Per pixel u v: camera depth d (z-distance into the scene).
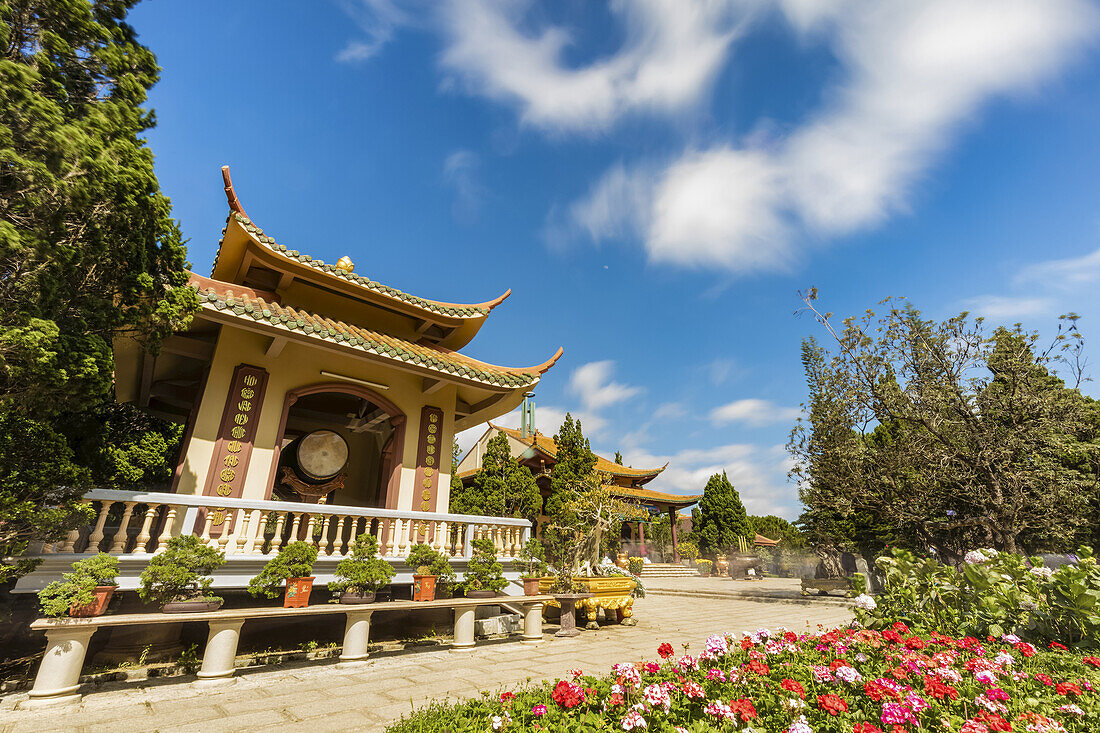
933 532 17.25
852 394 17.80
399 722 4.41
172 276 6.82
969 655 5.55
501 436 16.89
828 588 18.28
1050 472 14.14
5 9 4.92
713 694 4.47
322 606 6.75
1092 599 6.02
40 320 4.69
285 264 10.20
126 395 11.72
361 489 13.70
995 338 15.43
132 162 5.61
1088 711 4.20
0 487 5.51
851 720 3.90
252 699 5.34
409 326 12.71
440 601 7.68
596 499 13.20
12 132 4.49
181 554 6.05
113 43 5.71
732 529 37.78
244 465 8.74
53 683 5.00
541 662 7.14
